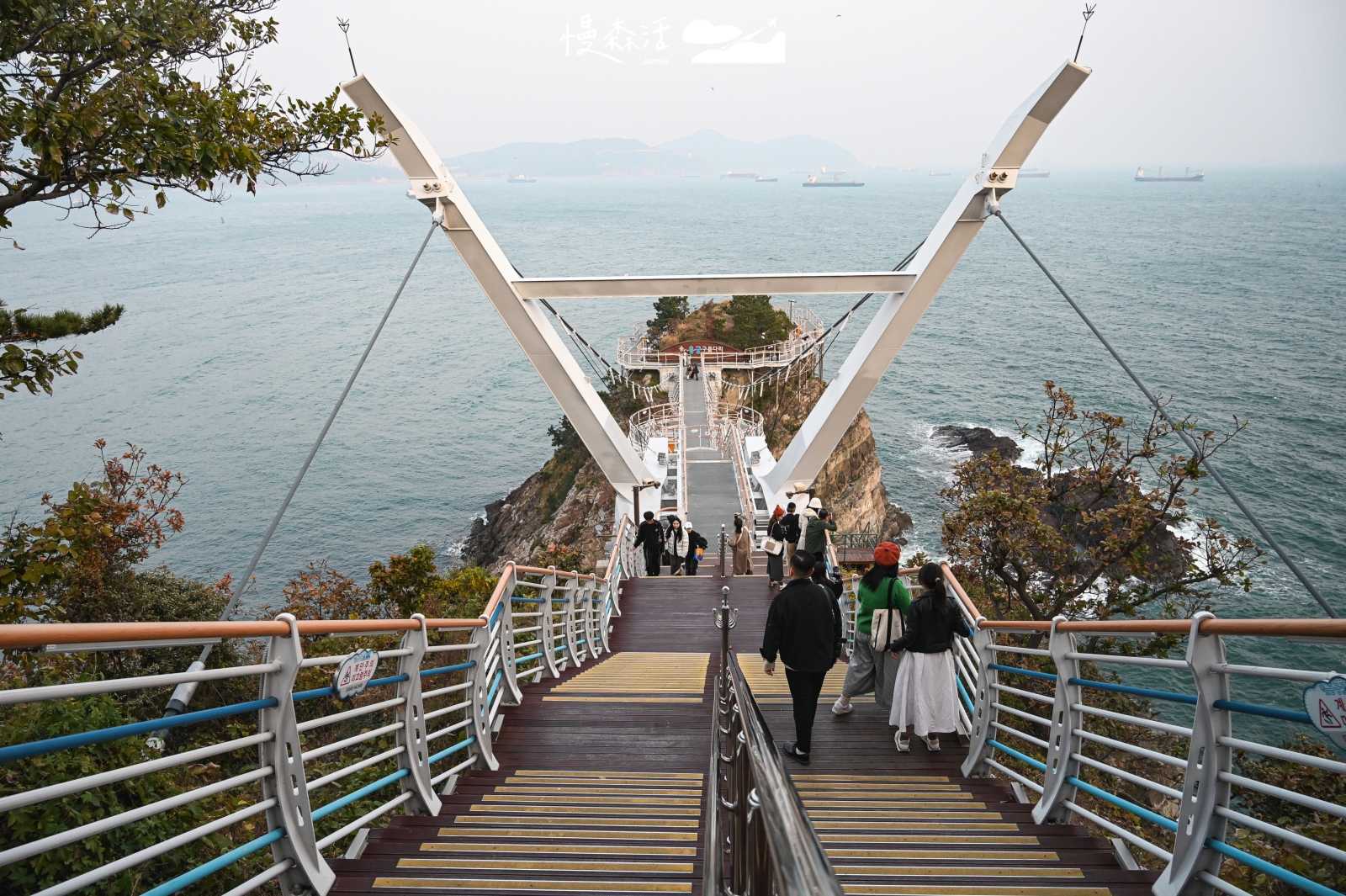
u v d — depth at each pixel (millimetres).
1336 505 37062
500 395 69562
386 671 10023
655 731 6828
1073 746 4477
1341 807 2549
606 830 4531
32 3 6977
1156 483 39188
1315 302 92750
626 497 19984
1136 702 13000
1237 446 45281
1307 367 63969
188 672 2725
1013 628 5230
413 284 127000
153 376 74375
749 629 12938
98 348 84750
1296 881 2715
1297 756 2715
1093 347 74562
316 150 9469
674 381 45781
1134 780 3807
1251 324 81812
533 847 4215
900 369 69438
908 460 50062
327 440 58219
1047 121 13562
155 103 7742
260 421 62312
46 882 3963
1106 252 144875
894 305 16250
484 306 107625
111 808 4441
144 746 5000
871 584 6684
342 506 47875
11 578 7285
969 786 5492
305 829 3461
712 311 56094
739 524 16375
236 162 8055
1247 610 28578
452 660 9945
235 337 90125
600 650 11797
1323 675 2551
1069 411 14672
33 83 7848
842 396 17766
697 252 150250
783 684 8836
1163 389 59156
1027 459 48656
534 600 8438
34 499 46281
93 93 7305
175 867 4531
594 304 109812
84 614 10789
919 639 6152
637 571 18891
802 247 156500
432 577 14297
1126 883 3629
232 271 143625
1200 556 29219
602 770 5996
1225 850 3055
